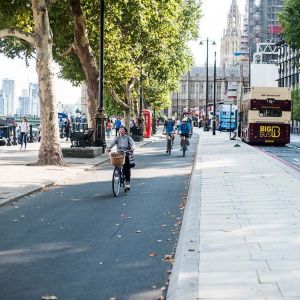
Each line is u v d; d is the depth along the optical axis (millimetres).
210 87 178625
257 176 16781
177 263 6523
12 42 34719
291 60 99938
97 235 8680
